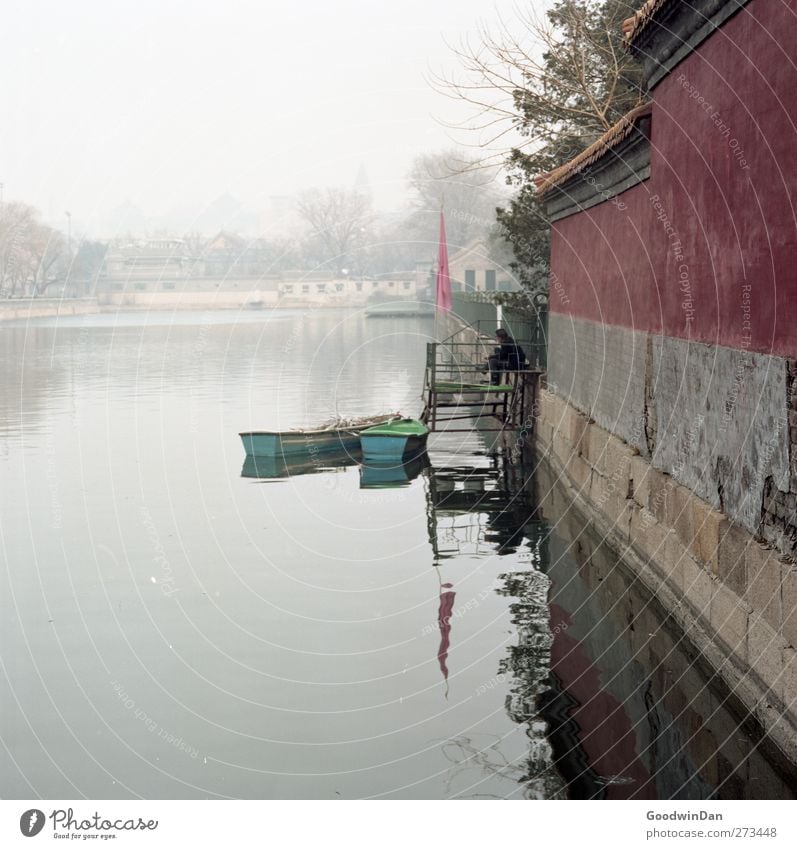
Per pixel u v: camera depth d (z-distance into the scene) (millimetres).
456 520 11555
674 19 8070
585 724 6145
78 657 7383
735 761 5633
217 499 12609
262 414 20188
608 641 7555
